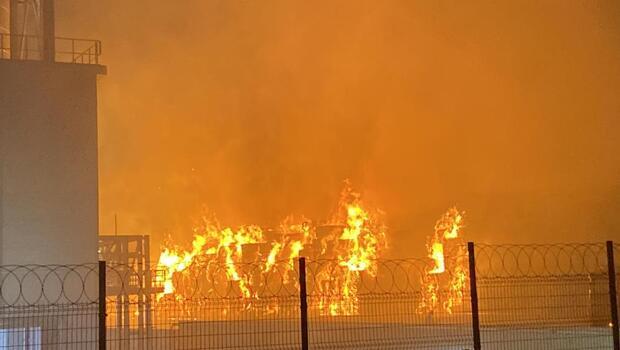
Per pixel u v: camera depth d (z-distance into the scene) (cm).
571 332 1253
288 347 1215
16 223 1958
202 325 1210
